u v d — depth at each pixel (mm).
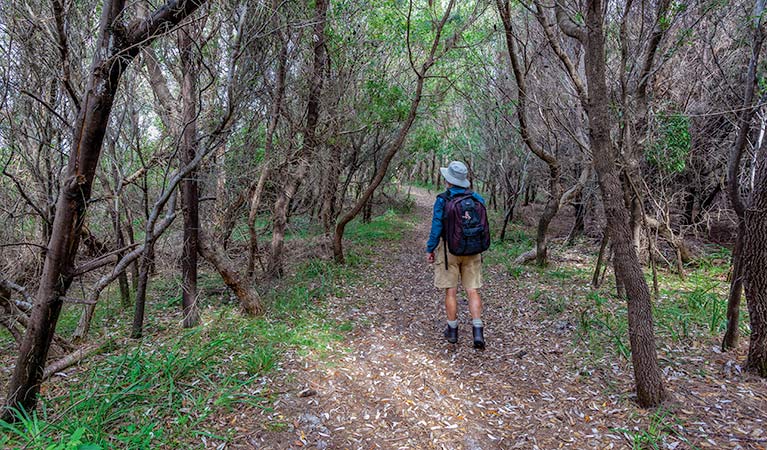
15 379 2734
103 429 2701
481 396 3330
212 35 4062
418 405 3195
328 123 7098
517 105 6230
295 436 2775
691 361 3596
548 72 6547
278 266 6441
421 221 13711
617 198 2875
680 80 6047
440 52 7559
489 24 7863
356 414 3061
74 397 3080
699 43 5645
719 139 7047
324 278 6594
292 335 4309
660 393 2965
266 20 4328
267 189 6605
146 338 4309
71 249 2736
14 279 4621
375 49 7609
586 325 4441
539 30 6531
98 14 4184
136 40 2635
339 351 4078
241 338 4125
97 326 4812
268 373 3525
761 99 4129
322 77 6523
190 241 4547
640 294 2957
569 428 2863
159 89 4660
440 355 4062
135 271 6129
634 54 5098
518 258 7750
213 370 3494
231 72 3703
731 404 2934
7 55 3730
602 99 2816
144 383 3211
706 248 7863
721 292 5617
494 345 4273
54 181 4438
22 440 2559
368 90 7523
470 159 12266
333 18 6336
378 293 6113
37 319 2705
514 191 11094
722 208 8328
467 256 4184
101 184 5301
